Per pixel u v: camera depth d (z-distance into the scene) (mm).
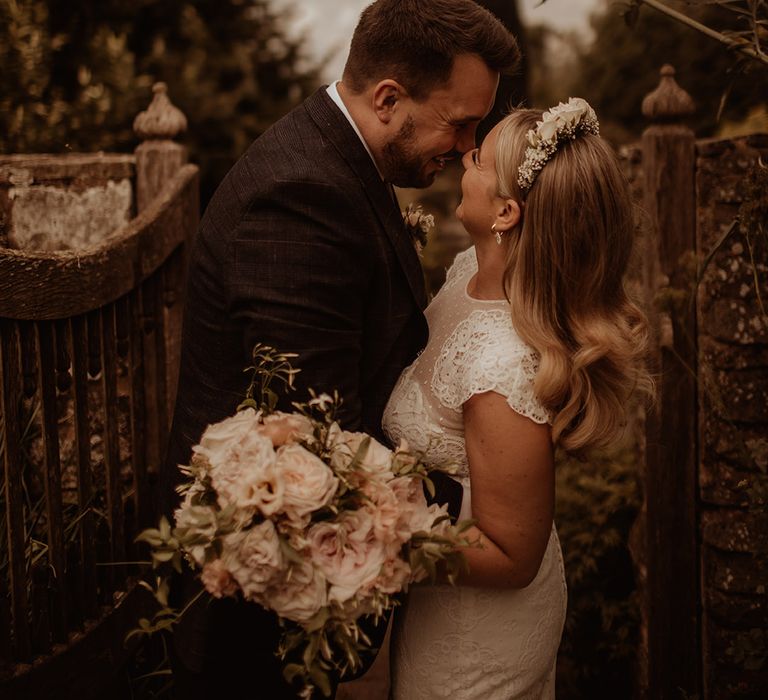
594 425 1852
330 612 1559
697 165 2896
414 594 2076
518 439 1810
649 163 2906
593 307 1853
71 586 2260
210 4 6156
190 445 2006
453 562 1660
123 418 2906
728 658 2891
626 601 3252
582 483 3436
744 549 2846
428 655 2043
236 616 1955
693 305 2922
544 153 1824
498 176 1883
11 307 1943
